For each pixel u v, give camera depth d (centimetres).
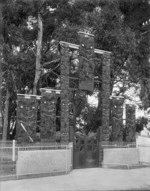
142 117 2664
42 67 2419
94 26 2309
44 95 1638
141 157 1730
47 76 2555
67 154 1404
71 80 1839
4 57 2269
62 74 1584
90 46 1653
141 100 2555
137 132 2675
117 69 2505
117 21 2372
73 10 2341
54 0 2312
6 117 2438
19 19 2419
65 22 2305
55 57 2375
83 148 1591
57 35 2330
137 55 2539
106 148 1653
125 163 1650
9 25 2350
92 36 1666
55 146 1435
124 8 2495
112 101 1859
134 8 2483
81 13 2331
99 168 1589
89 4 2347
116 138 1859
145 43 2556
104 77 1728
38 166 1306
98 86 2405
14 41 2395
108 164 1628
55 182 1192
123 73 2544
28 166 1275
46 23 2438
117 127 1867
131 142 1881
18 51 2409
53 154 1359
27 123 1616
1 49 2186
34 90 2228
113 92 2591
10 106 2733
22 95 1617
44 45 2502
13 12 2280
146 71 2592
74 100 2392
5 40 2359
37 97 1659
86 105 2573
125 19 2533
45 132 1623
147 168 1642
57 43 2292
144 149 1745
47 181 1207
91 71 1639
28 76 2431
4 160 1410
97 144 1644
